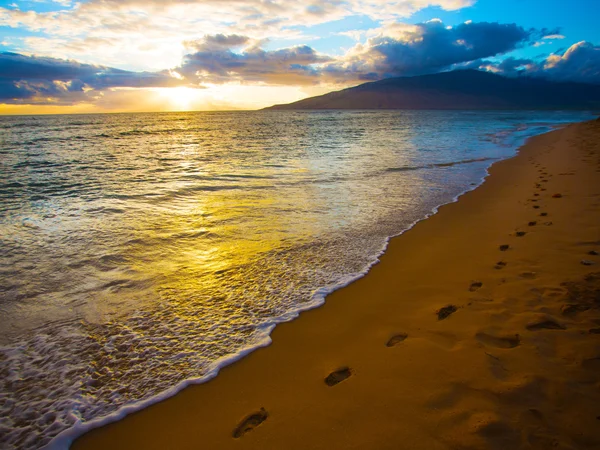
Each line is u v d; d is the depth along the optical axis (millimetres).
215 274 4277
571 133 24766
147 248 5109
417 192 8438
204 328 3232
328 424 2141
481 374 2398
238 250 4984
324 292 3826
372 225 6020
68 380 2635
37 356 2889
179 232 5738
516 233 5281
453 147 18438
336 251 4922
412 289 3822
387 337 3010
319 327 3215
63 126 53531
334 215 6590
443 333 2957
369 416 2166
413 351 2762
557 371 2328
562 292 3336
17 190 9227
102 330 3225
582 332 2705
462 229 5715
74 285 4051
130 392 2516
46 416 2326
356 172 11227
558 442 1814
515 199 7469
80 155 17500
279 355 2852
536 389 2191
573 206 6414
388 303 3566
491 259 4402
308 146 20047
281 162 13703
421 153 16047
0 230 5965
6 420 2297
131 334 3158
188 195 8344
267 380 2580
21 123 65000
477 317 3117
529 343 2656
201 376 2648
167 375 2666
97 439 2158
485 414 2059
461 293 3621
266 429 2146
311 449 1976
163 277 4227
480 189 8672
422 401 2236
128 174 11492
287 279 4125
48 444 2127
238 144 22359
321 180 9953
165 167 12992
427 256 4688
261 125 52250
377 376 2525
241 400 2406
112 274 4320
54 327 3275
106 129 44875
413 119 68750
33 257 4820
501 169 11453
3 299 3746
